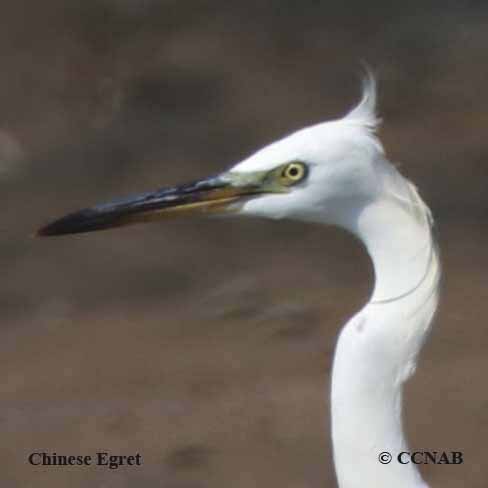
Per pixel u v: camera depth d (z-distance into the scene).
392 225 5.93
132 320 13.01
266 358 11.77
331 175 5.93
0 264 14.30
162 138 17.95
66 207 15.78
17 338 12.68
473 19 21.73
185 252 14.51
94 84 18.98
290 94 19.50
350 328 6.01
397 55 20.67
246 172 6.16
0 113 18.47
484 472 9.63
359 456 6.01
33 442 10.48
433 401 10.55
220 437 10.39
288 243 14.74
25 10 20.19
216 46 20.53
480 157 17.08
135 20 20.25
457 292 12.95
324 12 21.67
